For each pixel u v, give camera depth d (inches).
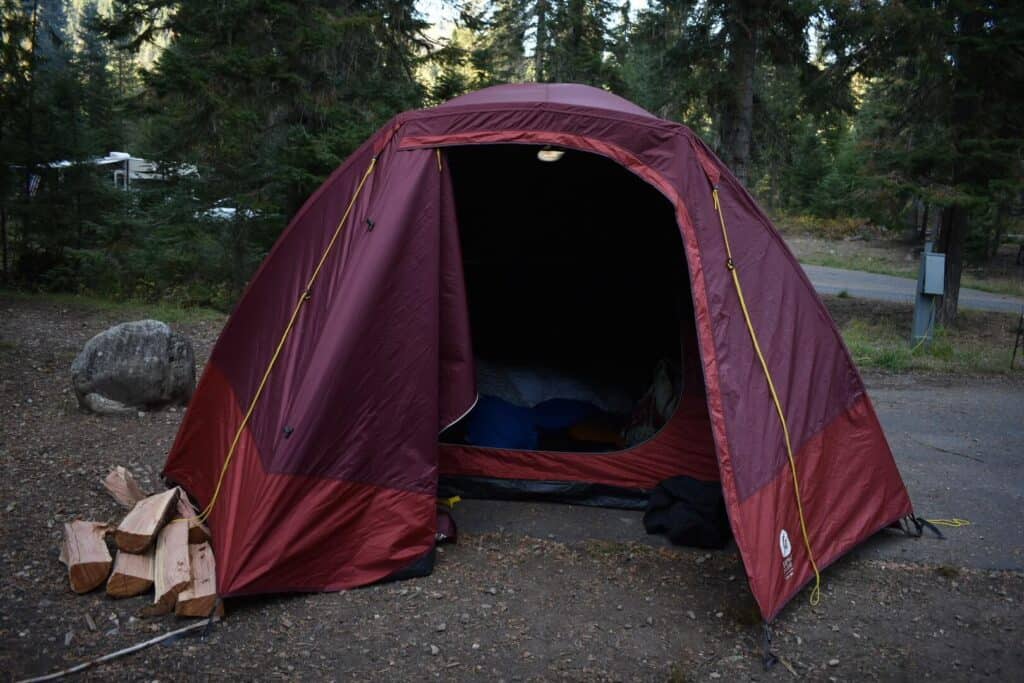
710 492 197.3
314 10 466.6
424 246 177.5
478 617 153.9
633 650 144.9
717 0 598.2
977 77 554.3
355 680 131.3
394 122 186.5
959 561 188.4
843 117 721.6
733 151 616.7
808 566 169.8
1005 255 1141.7
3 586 154.4
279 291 187.0
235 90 458.9
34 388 294.7
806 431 179.6
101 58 1010.1
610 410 254.4
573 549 187.3
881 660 145.0
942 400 369.4
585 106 183.3
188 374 280.8
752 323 176.4
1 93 546.3
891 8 529.0
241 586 151.2
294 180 481.4
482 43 827.4
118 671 130.1
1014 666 144.6
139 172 587.8
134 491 192.9
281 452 159.5
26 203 550.0
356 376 167.2
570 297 293.6
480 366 269.3
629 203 266.5
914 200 601.6
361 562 166.1
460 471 217.3
